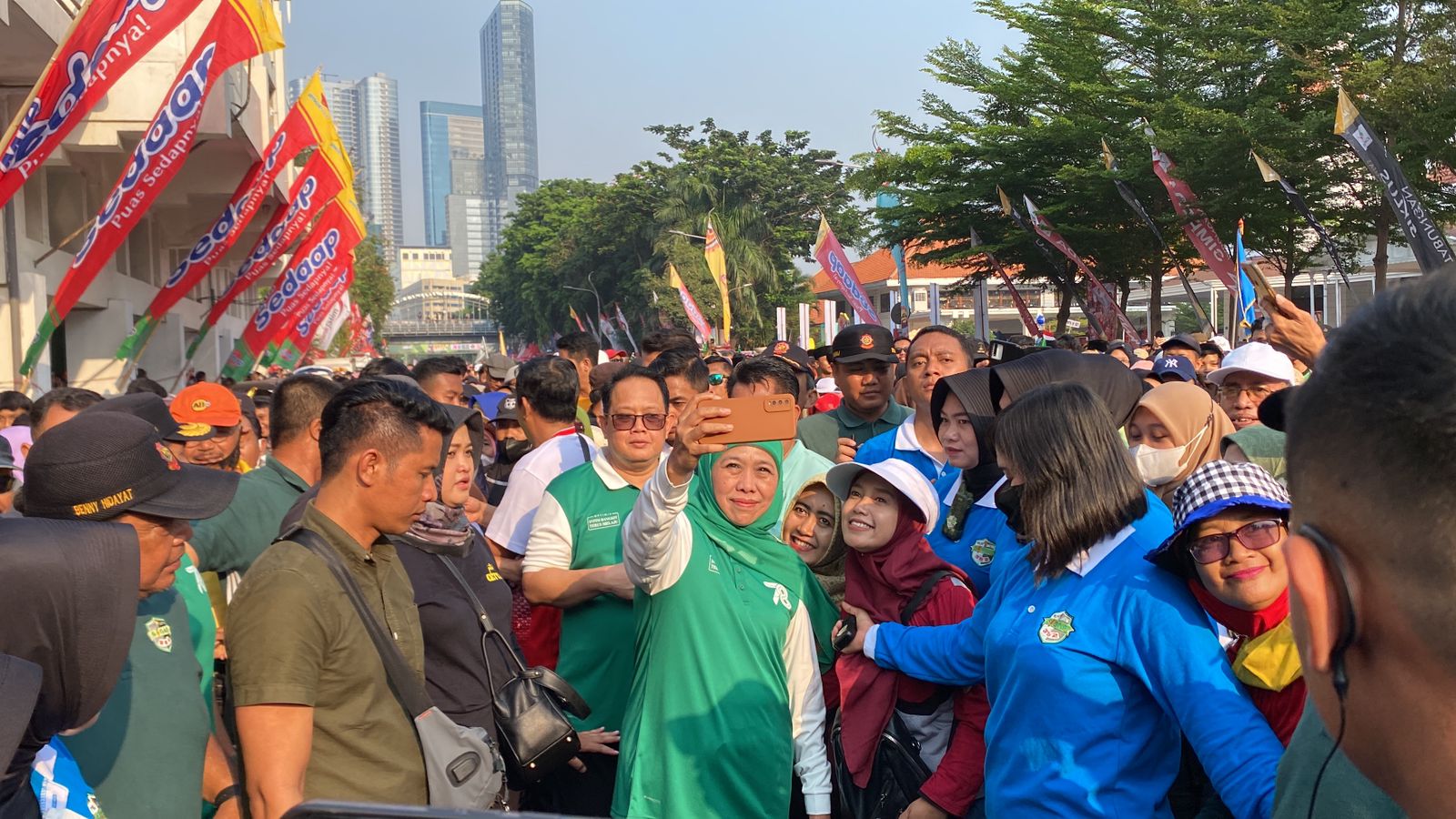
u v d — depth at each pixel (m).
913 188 31.48
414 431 3.04
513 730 3.66
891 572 3.75
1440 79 18.28
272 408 4.73
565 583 4.33
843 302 63.22
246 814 2.80
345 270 20.64
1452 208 21.45
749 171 60.44
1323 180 21.52
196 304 30.81
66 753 2.56
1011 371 4.13
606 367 7.18
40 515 2.69
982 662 3.30
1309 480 1.09
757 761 3.58
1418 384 1.00
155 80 15.05
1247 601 2.70
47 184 18.89
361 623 2.93
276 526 4.50
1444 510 0.98
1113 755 2.78
